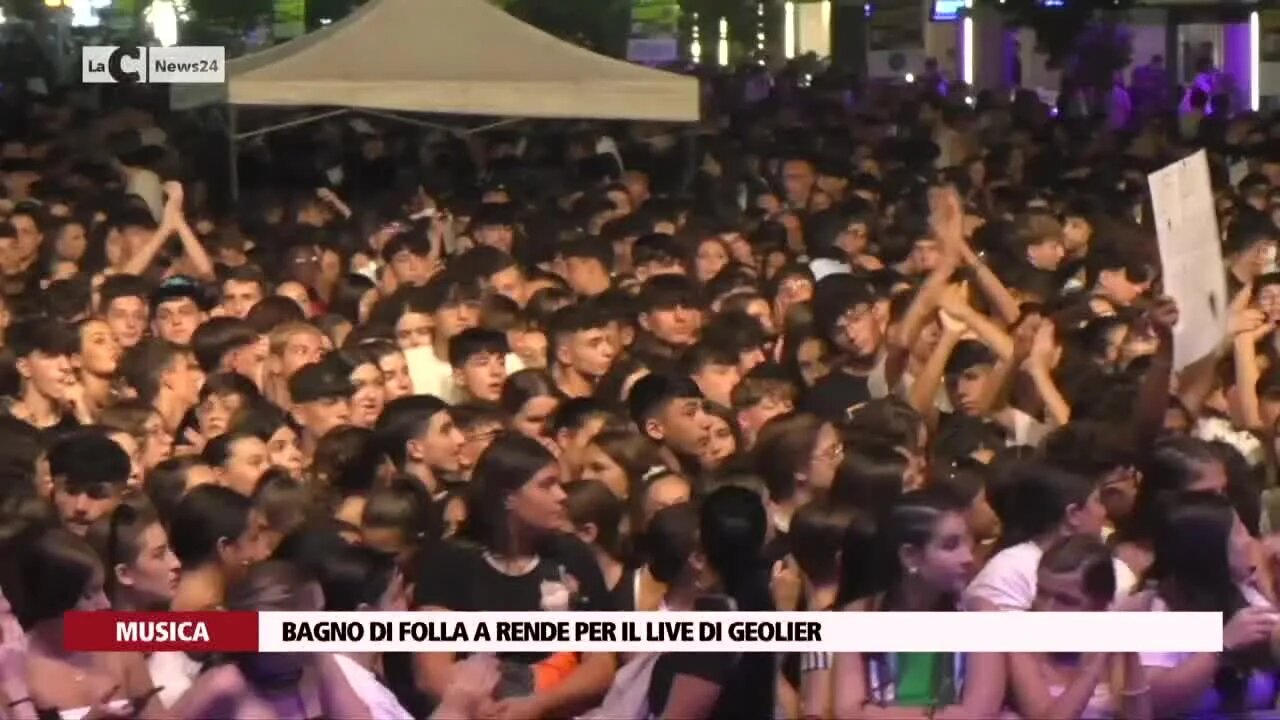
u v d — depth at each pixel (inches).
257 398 298.7
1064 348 315.3
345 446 265.4
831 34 1295.5
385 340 331.9
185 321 365.4
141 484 265.1
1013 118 858.1
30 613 209.3
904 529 214.1
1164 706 216.2
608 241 469.1
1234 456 247.8
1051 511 225.8
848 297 326.0
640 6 1443.2
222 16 1252.5
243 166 690.8
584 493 241.6
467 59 615.8
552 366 335.6
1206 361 293.0
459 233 542.9
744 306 362.6
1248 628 222.5
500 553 225.1
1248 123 804.6
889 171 646.5
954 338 324.5
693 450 277.7
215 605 222.8
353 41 614.2
